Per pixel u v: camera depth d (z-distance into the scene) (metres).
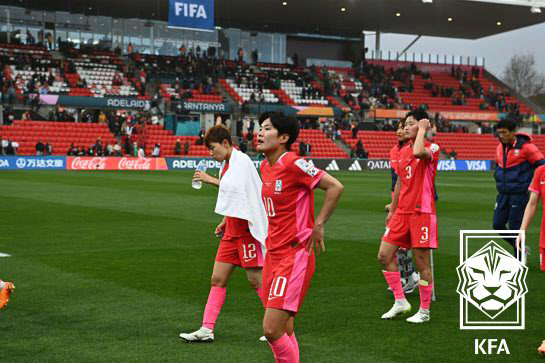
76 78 50.62
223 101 52.50
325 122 54.84
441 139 56.09
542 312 7.70
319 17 61.50
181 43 60.12
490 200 23.22
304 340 6.51
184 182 30.19
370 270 10.15
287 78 59.22
